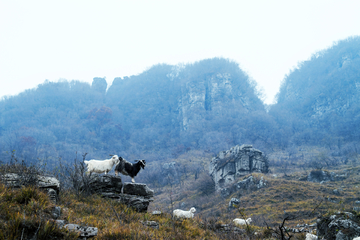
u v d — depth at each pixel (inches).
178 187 3737.7
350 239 387.9
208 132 7253.9
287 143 6289.4
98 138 7421.3
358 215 426.9
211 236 437.4
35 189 292.0
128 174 525.0
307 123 7618.1
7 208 236.1
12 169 366.9
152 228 377.1
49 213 260.5
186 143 7244.1
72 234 230.5
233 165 2979.8
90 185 484.7
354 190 2007.9
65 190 457.4
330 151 5068.9
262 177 2308.1
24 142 5374.0
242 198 2033.7
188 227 454.9
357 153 4291.3
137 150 7076.8
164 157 6299.2
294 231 605.3
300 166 3838.6
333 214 453.7
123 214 397.4
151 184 4279.0
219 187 2871.6
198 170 4421.8
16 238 199.6
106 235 274.8
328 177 2481.5
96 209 388.8
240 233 509.7
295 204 1663.4
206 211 2047.2
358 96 7283.5
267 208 1672.0
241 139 6643.7
